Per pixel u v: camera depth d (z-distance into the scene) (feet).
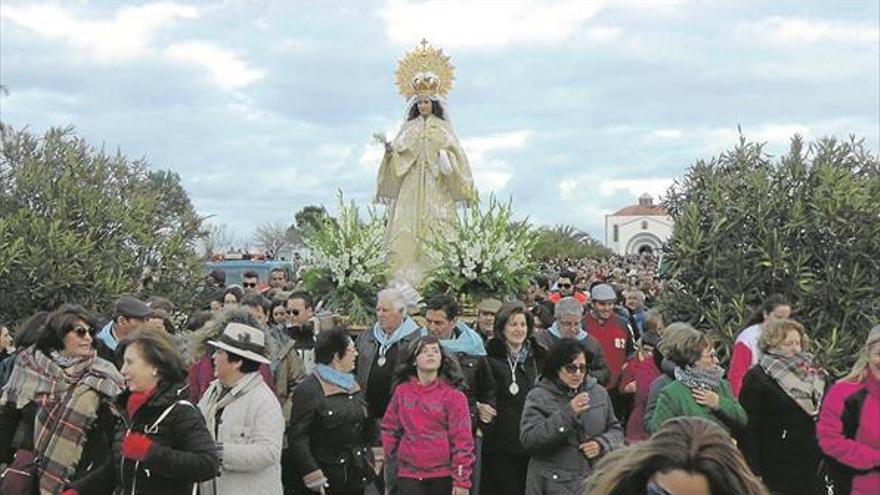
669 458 8.09
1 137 52.29
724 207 39.75
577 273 64.49
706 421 8.54
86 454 18.61
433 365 21.67
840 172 38.96
